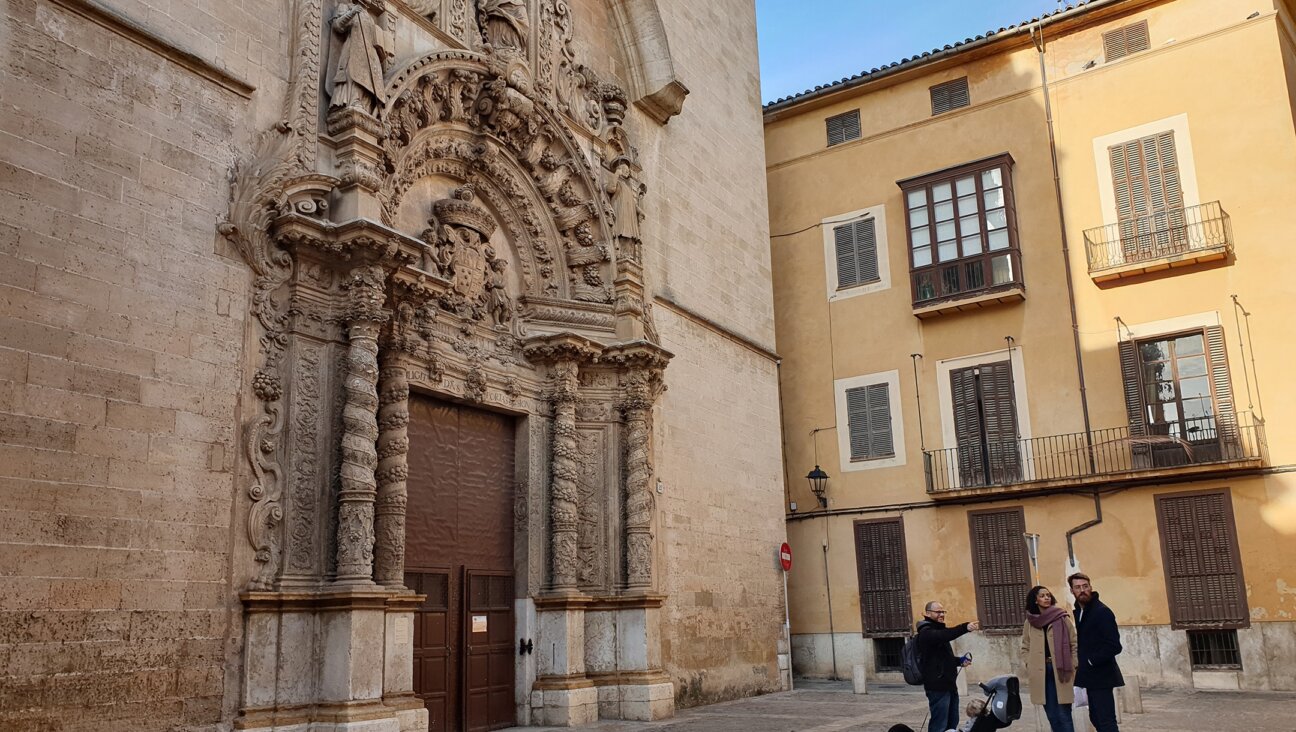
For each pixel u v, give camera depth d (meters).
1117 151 22.30
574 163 16.00
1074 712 10.66
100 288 9.27
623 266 16.25
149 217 9.82
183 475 9.70
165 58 10.26
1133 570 20.53
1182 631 19.89
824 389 24.95
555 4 16.34
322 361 11.29
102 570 8.89
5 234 8.64
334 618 10.52
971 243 23.41
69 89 9.34
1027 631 9.41
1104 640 8.61
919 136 24.88
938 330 23.72
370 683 10.54
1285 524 19.28
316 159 11.62
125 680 8.93
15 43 8.98
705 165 20.16
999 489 21.89
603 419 15.84
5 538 8.24
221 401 10.20
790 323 25.80
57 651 8.46
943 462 23.05
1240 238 20.64
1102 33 22.97
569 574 14.67
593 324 15.90
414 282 12.00
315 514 10.91
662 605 16.36
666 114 18.73
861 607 23.45
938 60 24.50
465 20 14.57
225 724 9.72
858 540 23.81
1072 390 21.89
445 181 14.40
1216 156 21.16
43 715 8.30
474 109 14.48
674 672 16.39
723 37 21.73
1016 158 23.47
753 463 19.91
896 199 24.88
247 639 9.99
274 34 11.59
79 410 8.93
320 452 11.08
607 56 18.06
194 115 10.45
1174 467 20.03
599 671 14.95
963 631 9.45
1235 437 19.94
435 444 13.70
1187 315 20.92
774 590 19.86
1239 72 21.22
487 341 14.56
